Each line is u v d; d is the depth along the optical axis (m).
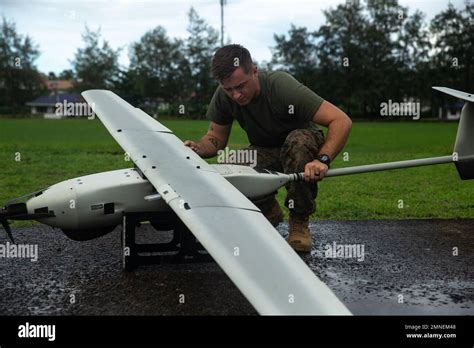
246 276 1.74
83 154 10.62
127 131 3.17
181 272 3.02
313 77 63.78
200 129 27.28
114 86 70.50
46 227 4.16
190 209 2.20
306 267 1.86
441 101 61.00
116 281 2.86
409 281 2.92
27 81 75.94
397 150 14.20
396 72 60.84
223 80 3.12
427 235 3.97
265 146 3.63
